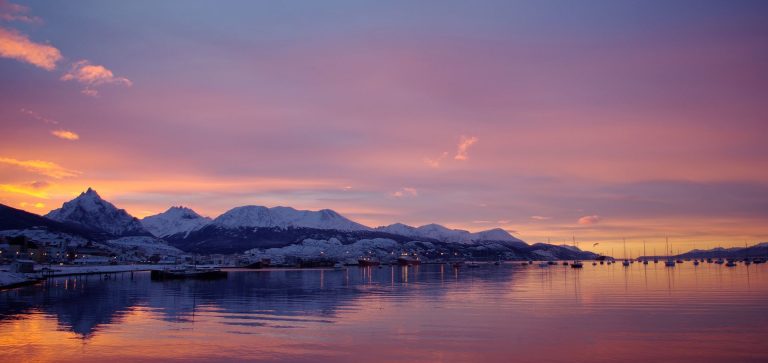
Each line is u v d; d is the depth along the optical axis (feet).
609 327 122.01
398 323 129.90
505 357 91.97
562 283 302.45
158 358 90.84
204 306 174.19
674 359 90.43
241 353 94.58
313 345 101.65
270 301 193.67
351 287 284.20
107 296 221.87
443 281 345.72
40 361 88.74
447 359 90.68
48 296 223.10
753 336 110.01
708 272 477.36
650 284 282.36
